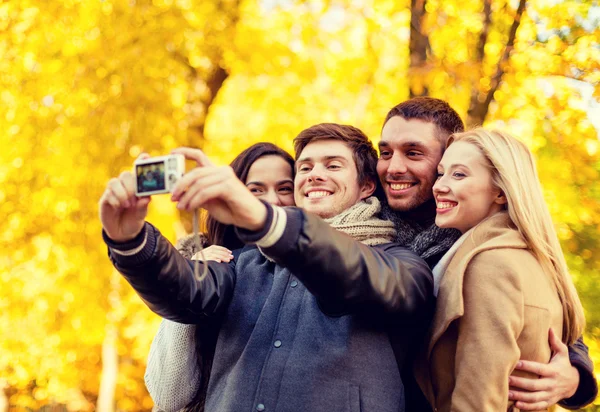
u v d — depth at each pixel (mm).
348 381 1951
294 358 1997
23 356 8039
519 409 1997
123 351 8609
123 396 9352
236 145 7480
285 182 2768
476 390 1906
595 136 5277
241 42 6848
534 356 2016
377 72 6617
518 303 1962
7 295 7242
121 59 6477
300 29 7109
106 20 6578
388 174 2508
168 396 2371
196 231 1679
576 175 5477
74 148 6602
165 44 6535
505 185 2119
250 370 2059
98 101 6559
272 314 2129
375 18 6387
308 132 2430
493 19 5246
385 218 2516
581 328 2197
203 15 6641
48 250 7020
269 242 1674
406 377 2244
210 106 7098
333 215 2342
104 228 1839
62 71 6617
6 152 6777
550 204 5668
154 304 2051
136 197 1728
